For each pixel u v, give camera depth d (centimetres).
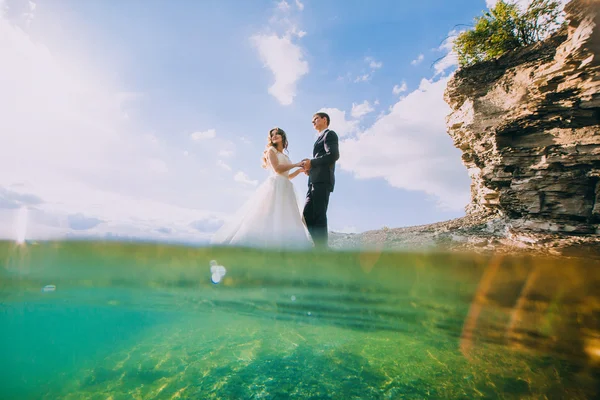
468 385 258
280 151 460
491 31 1362
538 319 312
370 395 247
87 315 420
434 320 360
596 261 376
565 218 754
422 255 377
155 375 275
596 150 743
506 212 888
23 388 250
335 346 341
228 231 406
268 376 274
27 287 397
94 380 263
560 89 843
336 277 386
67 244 379
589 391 245
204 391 247
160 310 414
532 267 350
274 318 396
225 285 391
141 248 381
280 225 403
